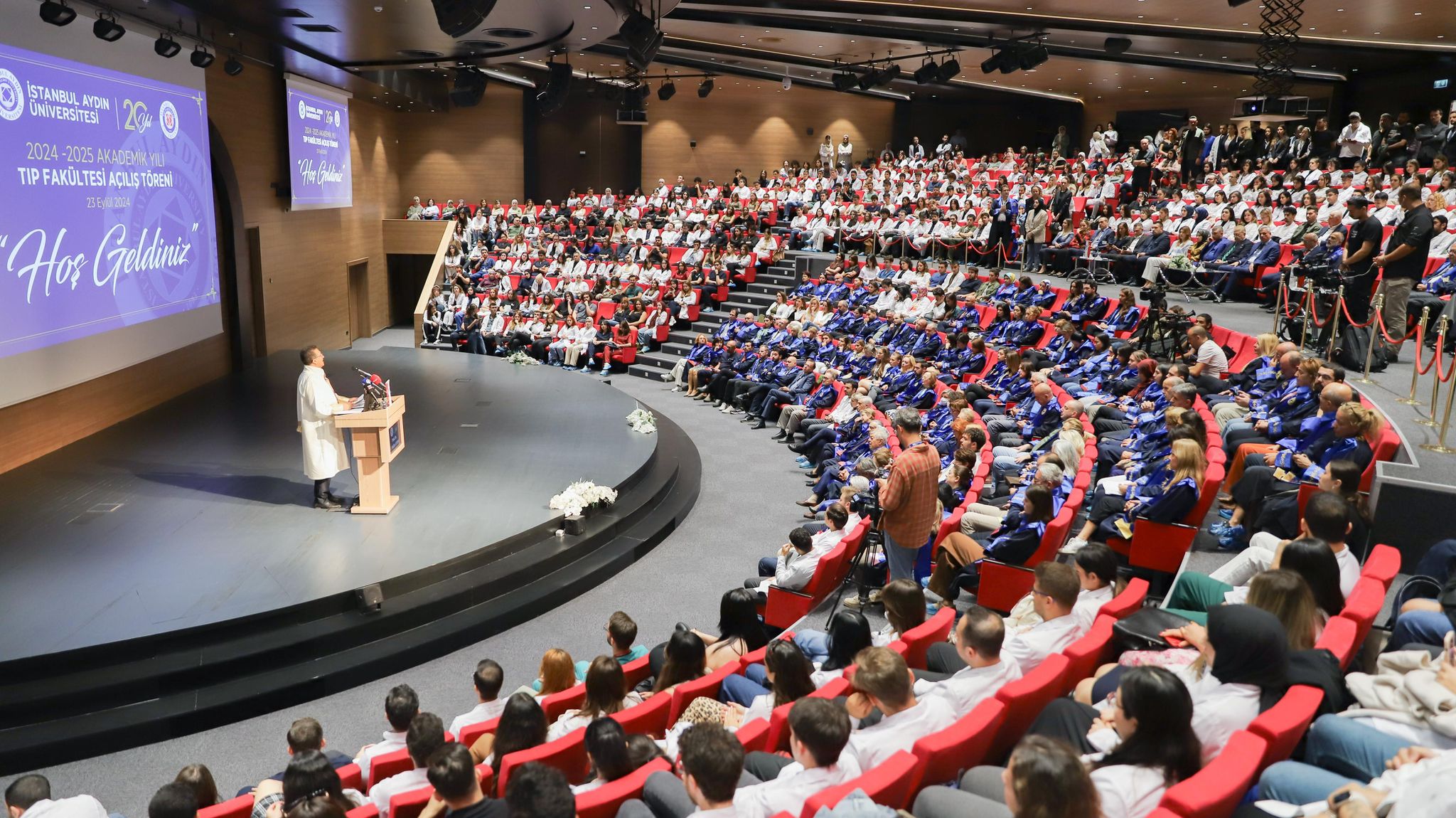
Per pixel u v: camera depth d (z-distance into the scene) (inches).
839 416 564.4
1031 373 503.5
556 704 210.1
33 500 381.1
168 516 364.5
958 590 300.2
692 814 129.0
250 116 680.4
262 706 270.8
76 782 237.8
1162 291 502.3
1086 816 96.4
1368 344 387.9
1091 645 172.6
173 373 579.5
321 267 837.2
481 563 343.0
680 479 501.4
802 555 301.0
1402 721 130.0
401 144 1156.5
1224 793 108.7
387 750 208.7
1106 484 315.9
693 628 335.0
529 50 621.6
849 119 1323.8
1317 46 824.9
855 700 159.9
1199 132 885.2
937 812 122.1
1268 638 133.4
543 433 513.3
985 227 822.5
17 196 397.4
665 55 952.3
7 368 394.0
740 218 1018.1
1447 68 868.0
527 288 999.6
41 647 256.1
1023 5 709.3
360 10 514.0
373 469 370.3
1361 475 231.1
